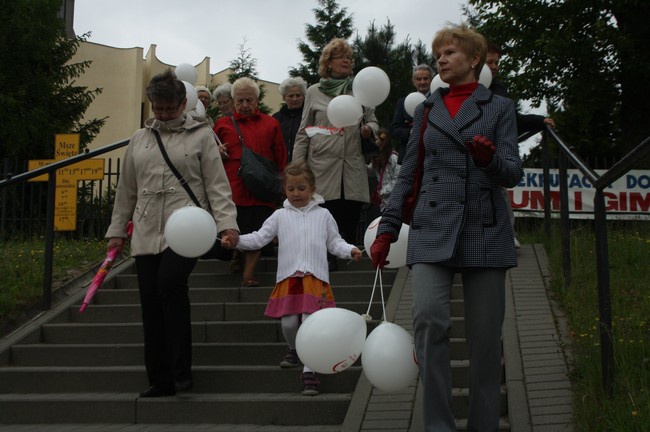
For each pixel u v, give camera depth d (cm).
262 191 689
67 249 859
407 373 369
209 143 517
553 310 571
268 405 480
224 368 529
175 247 440
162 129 515
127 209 520
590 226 918
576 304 562
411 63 2752
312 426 470
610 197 1082
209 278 716
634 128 1833
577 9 1848
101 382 539
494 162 340
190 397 495
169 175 503
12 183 661
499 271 362
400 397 461
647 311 539
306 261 508
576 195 1070
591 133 2044
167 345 495
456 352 525
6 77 2008
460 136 369
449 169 369
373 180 815
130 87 2836
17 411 505
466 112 374
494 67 668
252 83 721
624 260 711
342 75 706
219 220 501
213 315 643
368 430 425
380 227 385
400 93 2650
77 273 758
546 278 658
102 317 656
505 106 374
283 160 727
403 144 738
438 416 353
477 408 357
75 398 504
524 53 1897
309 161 699
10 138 1945
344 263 747
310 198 532
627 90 1822
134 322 650
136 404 494
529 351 491
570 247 695
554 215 1015
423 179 378
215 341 601
